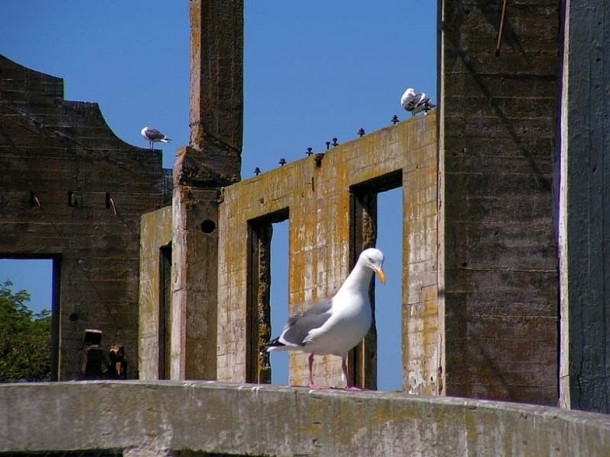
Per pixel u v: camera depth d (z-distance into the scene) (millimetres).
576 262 15930
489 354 23312
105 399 12445
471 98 23703
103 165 41656
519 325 23375
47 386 12609
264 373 33719
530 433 10000
